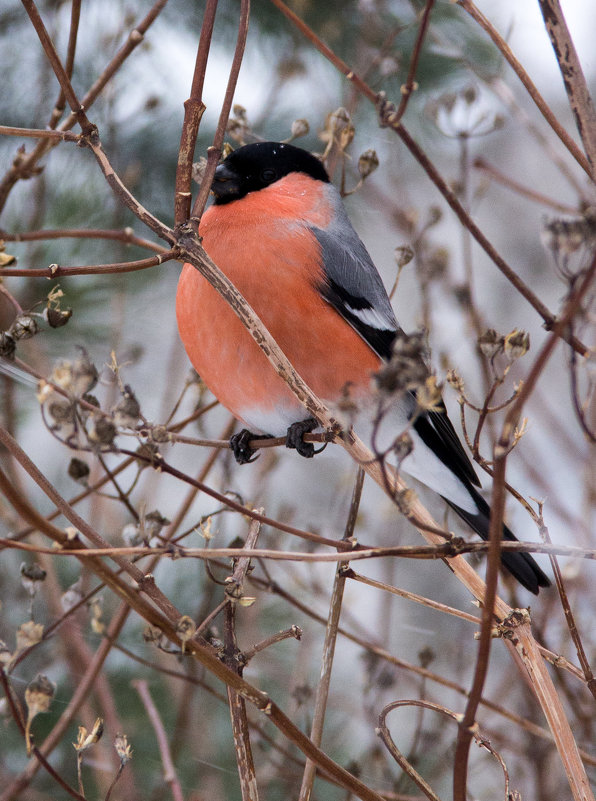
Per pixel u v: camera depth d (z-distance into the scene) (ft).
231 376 17.80
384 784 21.52
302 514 30.53
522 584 18.26
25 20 24.20
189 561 24.47
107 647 17.67
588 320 13.17
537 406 26.25
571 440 26.78
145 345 25.77
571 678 22.79
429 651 19.10
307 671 24.13
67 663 21.12
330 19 24.91
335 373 17.79
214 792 21.77
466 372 28.81
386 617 24.48
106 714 20.40
